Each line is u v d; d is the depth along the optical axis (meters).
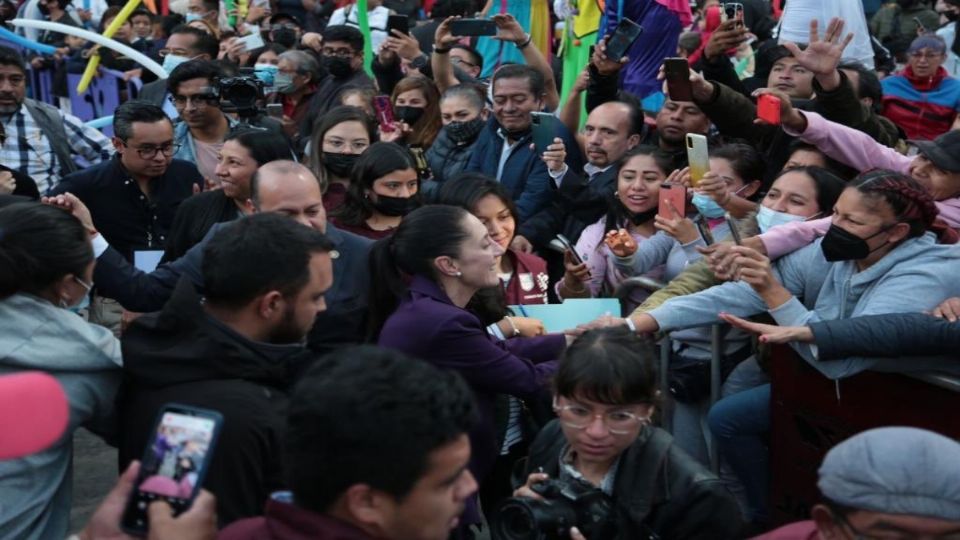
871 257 3.45
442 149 6.06
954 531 1.84
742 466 3.99
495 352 3.20
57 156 6.25
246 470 2.43
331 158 5.01
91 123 7.83
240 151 4.45
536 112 5.62
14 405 1.66
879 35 10.85
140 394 2.57
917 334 3.22
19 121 6.17
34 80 10.67
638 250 4.55
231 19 11.50
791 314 3.50
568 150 5.60
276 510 1.82
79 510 4.91
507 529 2.65
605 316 3.72
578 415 2.70
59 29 8.10
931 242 3.45
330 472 1.74
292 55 7.55
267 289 2.54
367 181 4.31
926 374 3.32
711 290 3.80
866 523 1.87
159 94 7.27
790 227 3.84
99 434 2.82
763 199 4.44
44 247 2.57
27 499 2.54
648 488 2.68
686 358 4.20
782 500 3.73
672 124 5.30
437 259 3.18
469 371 3.17
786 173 4.19
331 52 7.61
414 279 3.24
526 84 5.59
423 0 12.00
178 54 8.04
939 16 10.74
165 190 5.44
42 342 2.55
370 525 1.76
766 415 3.89
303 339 2.74
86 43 9.92
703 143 4.14
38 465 2.55
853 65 5.56
